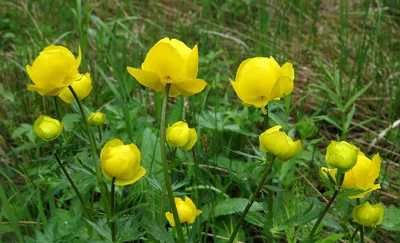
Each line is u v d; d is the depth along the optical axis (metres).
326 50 1.13
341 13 1.14
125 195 0.63
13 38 1.12
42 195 0.65
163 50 0.40
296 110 0.89
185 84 0.42
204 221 0.62
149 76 0.41
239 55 1.06
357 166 0.44
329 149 0.42
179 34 1.13
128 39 1.08
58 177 0.59
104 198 0.45
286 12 1.24
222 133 0.73
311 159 0.70
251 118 0.75
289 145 0.41
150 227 0.43
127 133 0.72
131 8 1.28
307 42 1.16
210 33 1.12
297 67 1.04
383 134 0.81
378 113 0.85
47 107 0.83
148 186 0.60
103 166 0.42
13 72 0.95
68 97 0.51
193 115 0.77
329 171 0.45
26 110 0.81
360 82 0.94
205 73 0.93
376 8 1.30
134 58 0.98
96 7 1.26
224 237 0.60
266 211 0.45
